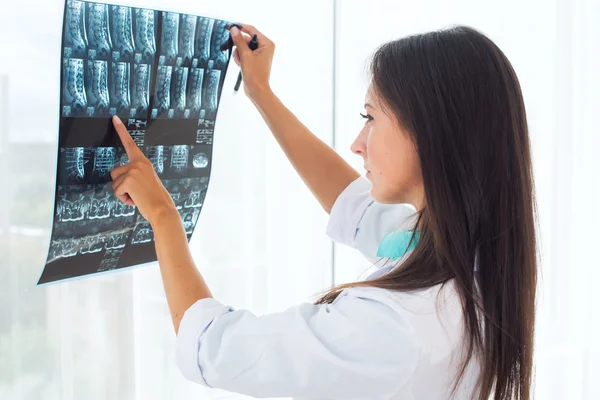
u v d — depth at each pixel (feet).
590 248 5.91
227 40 3.14
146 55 2.73
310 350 2.21
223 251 4.10
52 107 3.30
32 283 3.31
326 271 4.57
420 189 2.51
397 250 2.82
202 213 3.99
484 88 2.31
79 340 3.49
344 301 2.33
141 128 2.81
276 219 4.31
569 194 5.75
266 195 4.25
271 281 4.32
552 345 5.86
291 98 4.27
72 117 2.53
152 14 2.72
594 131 5.79
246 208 4.17
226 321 2.35
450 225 2.29
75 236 2.72
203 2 3.75
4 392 3.25
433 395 2.26
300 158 3.49
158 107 2.85
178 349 2.36
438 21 4.81
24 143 3.23
